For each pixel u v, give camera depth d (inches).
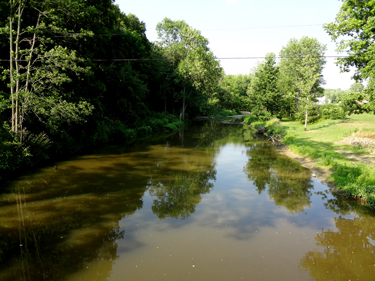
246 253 257.6
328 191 443.5
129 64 1163.9
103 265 233.3
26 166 539.8
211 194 431.5
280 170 583.5
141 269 228.4
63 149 673.0
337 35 639.1
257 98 1699.1
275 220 335.3
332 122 1373.0
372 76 530.0
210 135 1222.3
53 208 354.0
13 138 510.6
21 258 242.8
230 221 330.3
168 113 1768.0
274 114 1626.5
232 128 1576.0
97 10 730.8
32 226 303.3
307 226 319.9
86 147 778.2
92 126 829.8
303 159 678.5
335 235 298.4
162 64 1632.6
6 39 558.3
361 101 614.2
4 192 406.3
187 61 1565.0
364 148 716.7
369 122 1344.7
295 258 251.4
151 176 519.8
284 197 419.5
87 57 711.1
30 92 522.3
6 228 297.6
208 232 299.7
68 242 271.1
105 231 296.4
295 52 1884.8
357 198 409.7
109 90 1012.5
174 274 222.2
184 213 352.8
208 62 1605.6
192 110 2128.4
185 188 457.1
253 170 583.5
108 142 898.7
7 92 602.9
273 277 221.3
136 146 854.5
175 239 282.0
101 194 411.2
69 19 626.5
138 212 350.6
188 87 1704.0
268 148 871.1
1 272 222.7
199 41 1663.4
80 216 332.8
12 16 511.8
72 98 650.8
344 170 495.2
